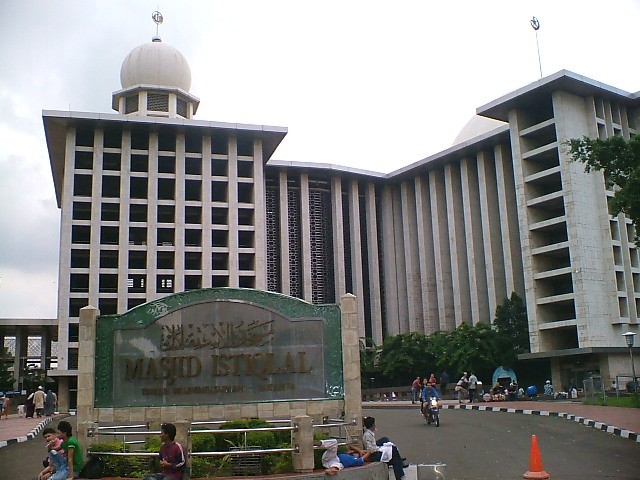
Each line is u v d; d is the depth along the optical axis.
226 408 17.44
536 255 55.34
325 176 71.69
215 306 17.97
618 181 30.20
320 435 16.78
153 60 66.06
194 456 14.16
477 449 20.19
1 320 64.19
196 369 17.58
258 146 64.88
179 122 61.59
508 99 56.00
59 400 56.81
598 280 51.81
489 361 54.03
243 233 64.38
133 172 61.50
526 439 21.98
